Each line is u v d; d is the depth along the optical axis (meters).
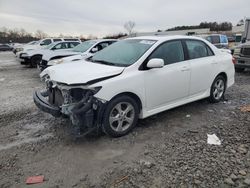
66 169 3.43
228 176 3.19
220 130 4.60
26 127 4.87
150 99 4.63
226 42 20.89
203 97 5.80
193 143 4.09
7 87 8.73
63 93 4.12
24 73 12.48
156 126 4.80
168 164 3.48
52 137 4.40
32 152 3.89
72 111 3.91
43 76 4.97
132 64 4.43
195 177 3.18
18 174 3.33
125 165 3.49
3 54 33.88
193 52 5.48
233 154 3.71
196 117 5.28
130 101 4.34
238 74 10.80
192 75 5.31
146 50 4.66
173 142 4.14
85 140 4.24
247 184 3.04
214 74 5.90
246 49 10.41
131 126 4.46
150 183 3.09
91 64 4.73
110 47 5.48
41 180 3.19
